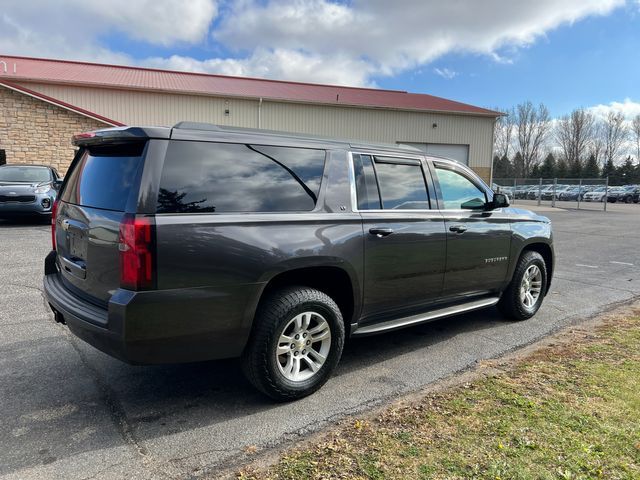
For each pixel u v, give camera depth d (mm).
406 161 4086
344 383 3572
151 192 2676
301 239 3174
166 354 2775
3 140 16078
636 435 2695
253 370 3100
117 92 20406
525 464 2426
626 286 6984
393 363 3979
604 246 11375
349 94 27516
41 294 5809
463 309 4527
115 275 2707
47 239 9727
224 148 3014
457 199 4465
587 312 5562
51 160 16719
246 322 2975
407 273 3906
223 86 24234
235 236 2893
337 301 3689
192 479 2387
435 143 26547
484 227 4578
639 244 11742
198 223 2766
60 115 16703
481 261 4578
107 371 3729
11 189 11109
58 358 3955
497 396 3230
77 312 2914
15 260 7695
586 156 82625
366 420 2961
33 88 19359
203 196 2850
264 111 22766
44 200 11375
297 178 3309
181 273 2707
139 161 2760
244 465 2500
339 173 3547
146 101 20828
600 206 30922
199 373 3736
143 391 3408
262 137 3213
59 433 2824
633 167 73312
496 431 2756
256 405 3209
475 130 27391
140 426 2920
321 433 2828
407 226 3873
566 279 7484
